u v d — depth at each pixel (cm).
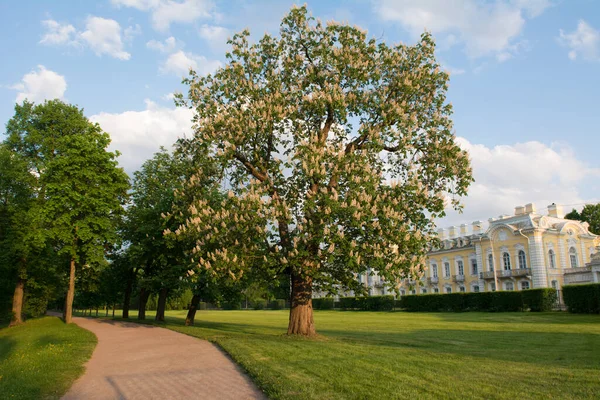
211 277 1616
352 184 1561
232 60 1967
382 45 1955
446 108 1984
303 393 840
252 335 2005
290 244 1706
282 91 1898
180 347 1670
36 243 2873
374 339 1934
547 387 874
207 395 902
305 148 1603
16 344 2014
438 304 6034
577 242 6372
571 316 3744
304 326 1861
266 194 1677
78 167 3027
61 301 6147
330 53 1880
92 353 1638
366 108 1870
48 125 3375
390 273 1534
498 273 6462
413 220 1680
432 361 1165
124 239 3584
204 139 1809
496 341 1875
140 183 3772
